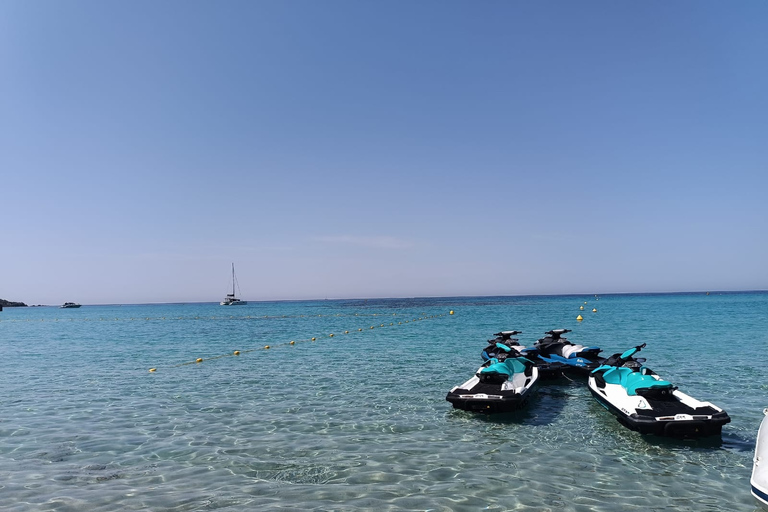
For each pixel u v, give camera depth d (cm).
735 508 678
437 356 2200
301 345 2838
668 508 678
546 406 1269
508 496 717
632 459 872
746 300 10562
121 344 3094
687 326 3534
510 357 1381
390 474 805
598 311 6194
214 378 1728
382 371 1812
